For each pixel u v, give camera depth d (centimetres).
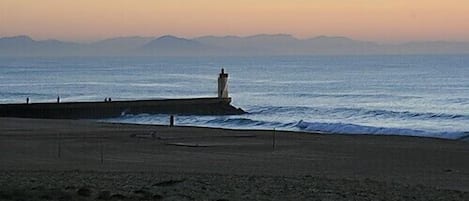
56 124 4606
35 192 1543
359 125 5031
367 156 3059
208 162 2772
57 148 3262
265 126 5194
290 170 2533
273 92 10231
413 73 15438
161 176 2094
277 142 3597
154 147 3319
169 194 1647
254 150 3238
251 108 7131
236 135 3941
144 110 6112
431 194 1844
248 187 1834
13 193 1505
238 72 17975
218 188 1791
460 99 8362
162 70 19825
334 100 8650
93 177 2019
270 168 2588
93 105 5944
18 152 3095
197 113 6334
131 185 1819
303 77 14738
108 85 12550
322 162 2830
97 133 3991
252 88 11219
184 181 1922
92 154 3044
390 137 3931
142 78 15038
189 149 3250
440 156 3078
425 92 9669
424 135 4350
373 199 1703
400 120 5903
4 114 5684
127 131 4122
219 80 6606
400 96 9019
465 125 5369
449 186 2173
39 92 10719
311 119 6009
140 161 2792
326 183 1983
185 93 10606
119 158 2902
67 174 2119
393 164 2797
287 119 5966
